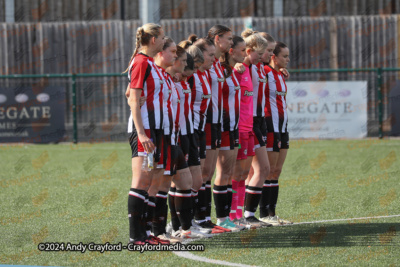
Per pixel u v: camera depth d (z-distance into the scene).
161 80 17.48
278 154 22.25
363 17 63.97
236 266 15.55
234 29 63.97
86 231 20.75
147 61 17.16
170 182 18.69
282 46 22.38
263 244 18.28
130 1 66.88
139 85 16.84
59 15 66.94
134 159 17.31
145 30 17.33
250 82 21.45
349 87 58.66
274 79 22.22
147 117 17.19
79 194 29.77
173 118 18.16
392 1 67.38
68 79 62.62
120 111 61.88
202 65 19.84
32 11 66.81
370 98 62.09
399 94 59.34
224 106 20.62
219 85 20.41
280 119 22.34
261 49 21.33
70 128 61.72
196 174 19.77
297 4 67.44
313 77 62.66
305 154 47.47
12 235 20.14
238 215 22.28
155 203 18.41
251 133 21.55
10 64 64.25
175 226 19.86
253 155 21.61
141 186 17.39
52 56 64.31
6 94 58.28
